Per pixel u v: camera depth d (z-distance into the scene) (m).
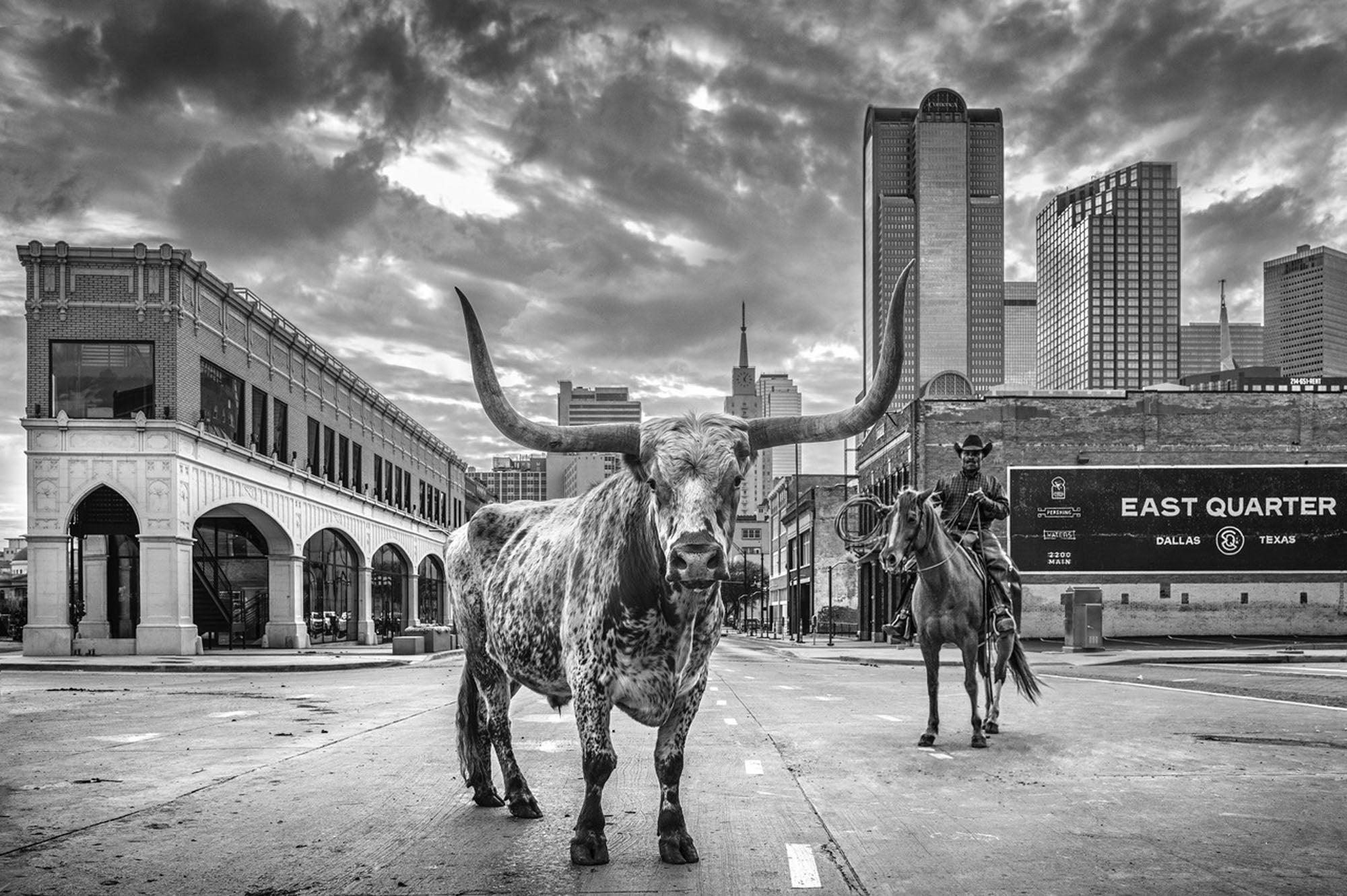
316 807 7.09
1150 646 38.34
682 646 5.41
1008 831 6.28
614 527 5.50
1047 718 12.47
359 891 5.04
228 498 36.41
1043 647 38.03
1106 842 6.01
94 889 5.13
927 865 5.49
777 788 7.75
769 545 110.31
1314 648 35.16
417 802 7.26
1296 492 44.38
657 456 4.98
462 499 86.44
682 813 5.76
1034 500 44.44
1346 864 5.53
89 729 12.02
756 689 18.48
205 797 7.48
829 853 5.75
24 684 21.14
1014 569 11.28
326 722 12.83
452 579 7.28
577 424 5.59
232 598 41.91
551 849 5.85
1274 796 7.41
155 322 33.28
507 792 6.82
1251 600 44.06
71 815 6.88
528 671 6.33
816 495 73.19
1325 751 9.59
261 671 26.23
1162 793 7.52
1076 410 45.84
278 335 42.06
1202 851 5.81
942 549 10.16
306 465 45.75
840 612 71.19
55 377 33.06
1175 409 45.69
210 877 5.31
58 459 32.50
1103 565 44.22
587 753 5.51
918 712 13.61
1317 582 44.12
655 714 5.50
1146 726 11.59
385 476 59.66
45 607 32.16
